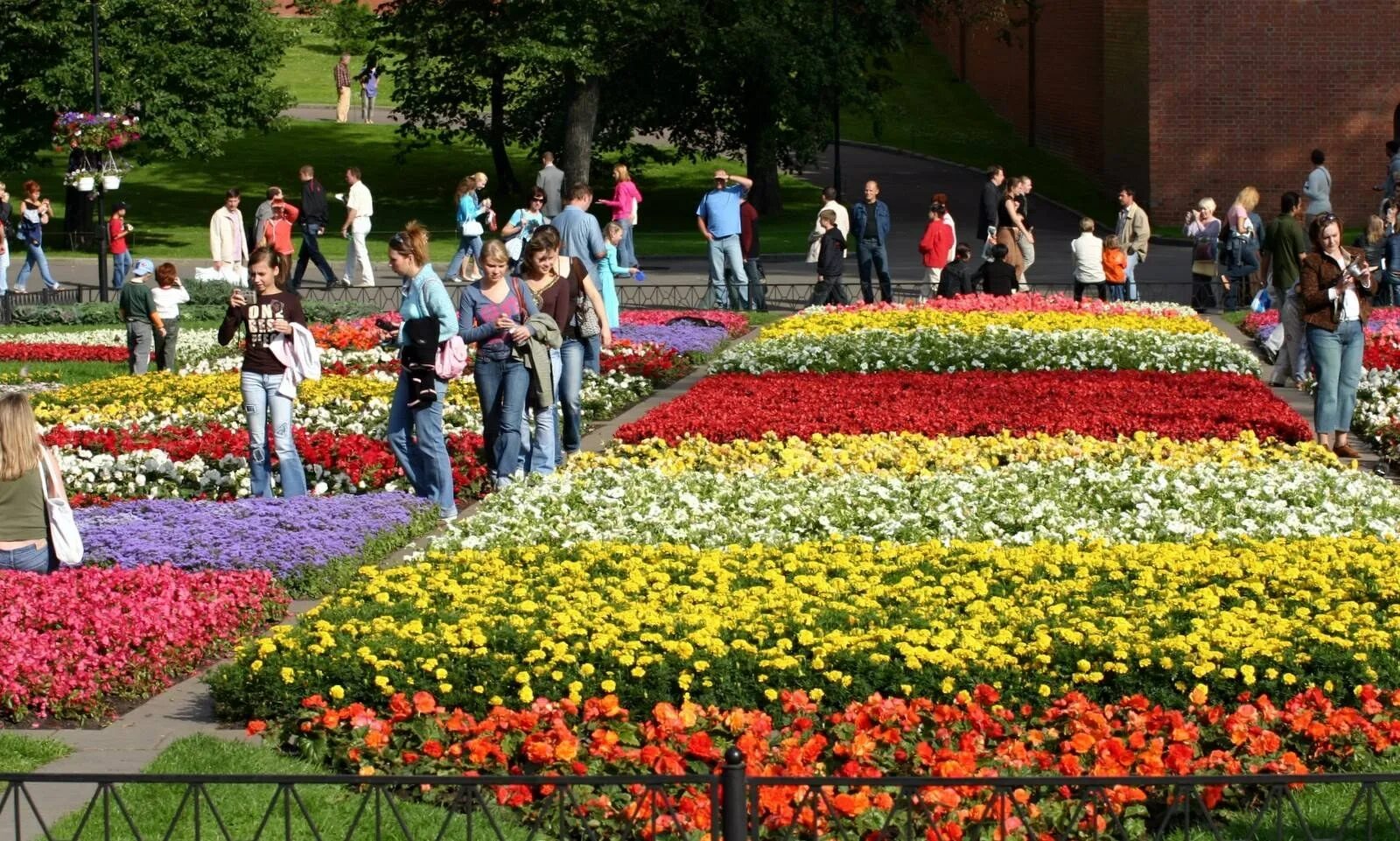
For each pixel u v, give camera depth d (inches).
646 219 1732.3
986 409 639.8
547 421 546.6
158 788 288.5
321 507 490.0
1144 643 326.6
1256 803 288.7
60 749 312.5
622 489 502.3
